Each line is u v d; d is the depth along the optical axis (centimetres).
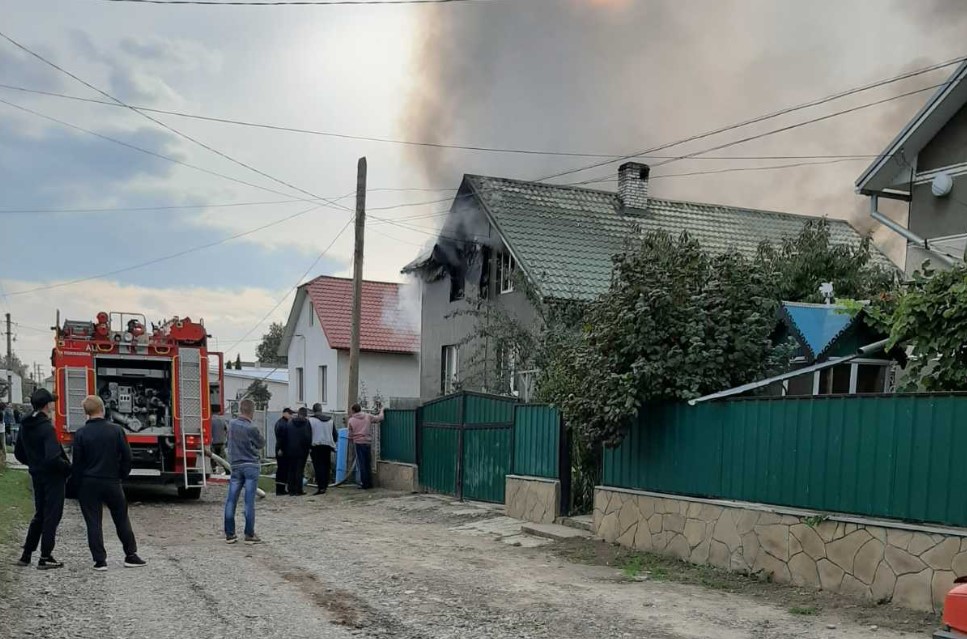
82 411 1502
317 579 816
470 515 1352
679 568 915
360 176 2003
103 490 844
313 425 1809
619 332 1015
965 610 422
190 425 1565
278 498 1711
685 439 981
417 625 644
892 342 934
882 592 720
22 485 1623
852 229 2436
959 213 1452
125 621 640
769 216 2481
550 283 1789
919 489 701
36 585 752
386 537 1138
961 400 674
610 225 2167
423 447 1738
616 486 1104
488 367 1925
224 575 825
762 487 866
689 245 1098
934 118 1463
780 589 797
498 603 725
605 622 665
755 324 1028
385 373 3142
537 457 1289
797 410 829
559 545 1073
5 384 3556
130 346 1547
